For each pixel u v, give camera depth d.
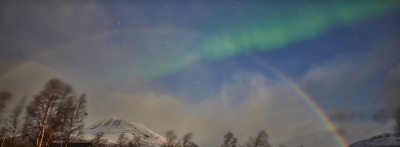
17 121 34.25
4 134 33.62
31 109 29.94
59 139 33.31
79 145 56.22
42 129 29.95
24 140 33.41
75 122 34.25
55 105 31.34
